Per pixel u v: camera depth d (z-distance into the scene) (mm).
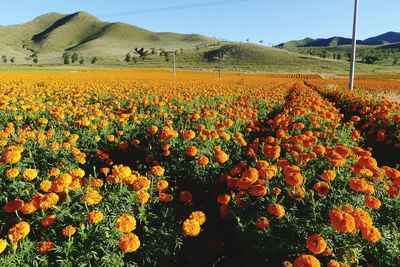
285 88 30266
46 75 44094
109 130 9406
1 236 4160
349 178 5047
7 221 4469
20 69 64500
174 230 4668
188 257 4836
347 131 10430
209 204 6074
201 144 7539
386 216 4477
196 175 6359
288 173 4777
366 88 31047
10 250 3568
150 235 4504
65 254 3754
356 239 3830
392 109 13531
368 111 13789
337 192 4773
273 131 10672
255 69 116500
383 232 3969
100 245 3826
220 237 5301
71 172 4879
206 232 5414
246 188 4785
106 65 136500
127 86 25516
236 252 4801
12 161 5156
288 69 117312
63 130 9117
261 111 14680
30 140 7367
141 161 7961
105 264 3746
